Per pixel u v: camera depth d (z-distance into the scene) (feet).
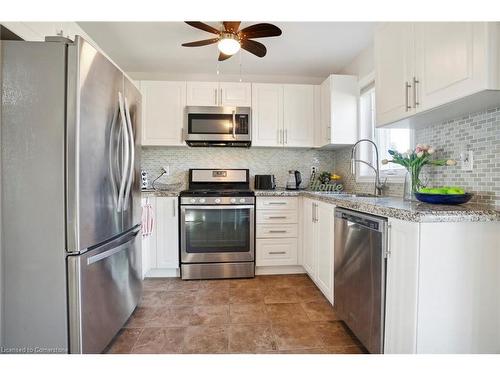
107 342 4.75
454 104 3.91
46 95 3.90
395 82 5.05
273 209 8.73
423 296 3.47
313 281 8.14
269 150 10.68
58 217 3.93
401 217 3.69
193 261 8.41
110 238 4.86
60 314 3.97
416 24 4.44
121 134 5.20
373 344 4.30
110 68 4.81
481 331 3.59
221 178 10.29
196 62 9.52
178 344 5.07
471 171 4.50
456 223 3.52
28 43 3.89
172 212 8.40
